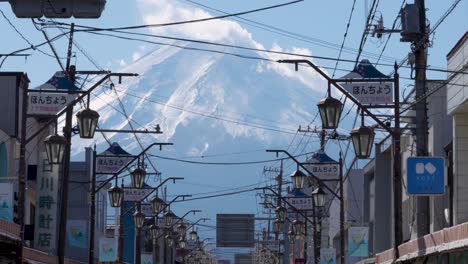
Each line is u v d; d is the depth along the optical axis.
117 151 59.41
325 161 62.81
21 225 36.81
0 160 59.00
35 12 24.06
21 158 37.00
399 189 38.25
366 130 35.50
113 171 58.94
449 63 50.19
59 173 76.25
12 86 63.91
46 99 39.62
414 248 35.00
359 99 38.97
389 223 73.69
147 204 90.00
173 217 112.31
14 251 43.00
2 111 63.72
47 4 24.00
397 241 38.28
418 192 35.84
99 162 58.75
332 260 77.69
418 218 40.03
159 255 137.38
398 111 37.91
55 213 65.00
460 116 49.84
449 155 54.16
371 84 38.97
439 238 31.14
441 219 55.88
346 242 89.56
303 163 61.81
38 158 65.94
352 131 35.81
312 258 107.81
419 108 39.47
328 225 105.94
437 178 35.94
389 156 74.50
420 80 39.44
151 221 101.44
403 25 39.94
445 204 55.53
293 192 83.44
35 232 64.62
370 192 82.19
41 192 65.00
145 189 75.69
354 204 90.25
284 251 142.75
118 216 90.25
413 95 55.78
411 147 59.38
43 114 39.62
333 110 33.78
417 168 35.97
